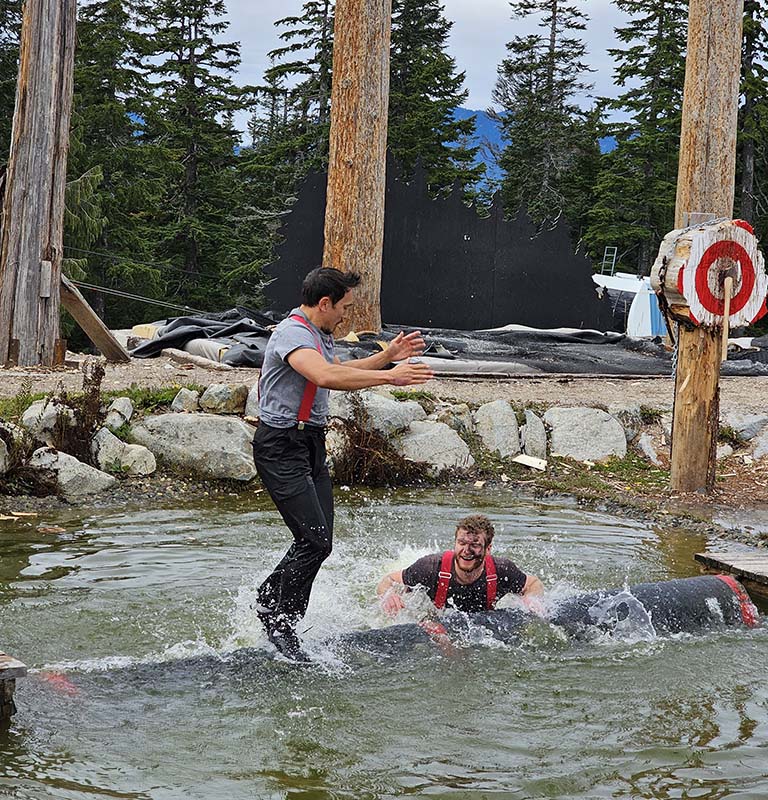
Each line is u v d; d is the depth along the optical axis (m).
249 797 5.23
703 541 10.91
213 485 12.65
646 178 52.41
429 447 13.73
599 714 6.36
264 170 54.19
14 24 45.97
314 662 7.01
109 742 5.79
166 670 6.79
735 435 14.84
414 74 53.56
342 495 12.66
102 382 14.18
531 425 14.55
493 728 6.13
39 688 6.44
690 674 7.04
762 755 5.84
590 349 20.80
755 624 8.13
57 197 16.19
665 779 5.53
